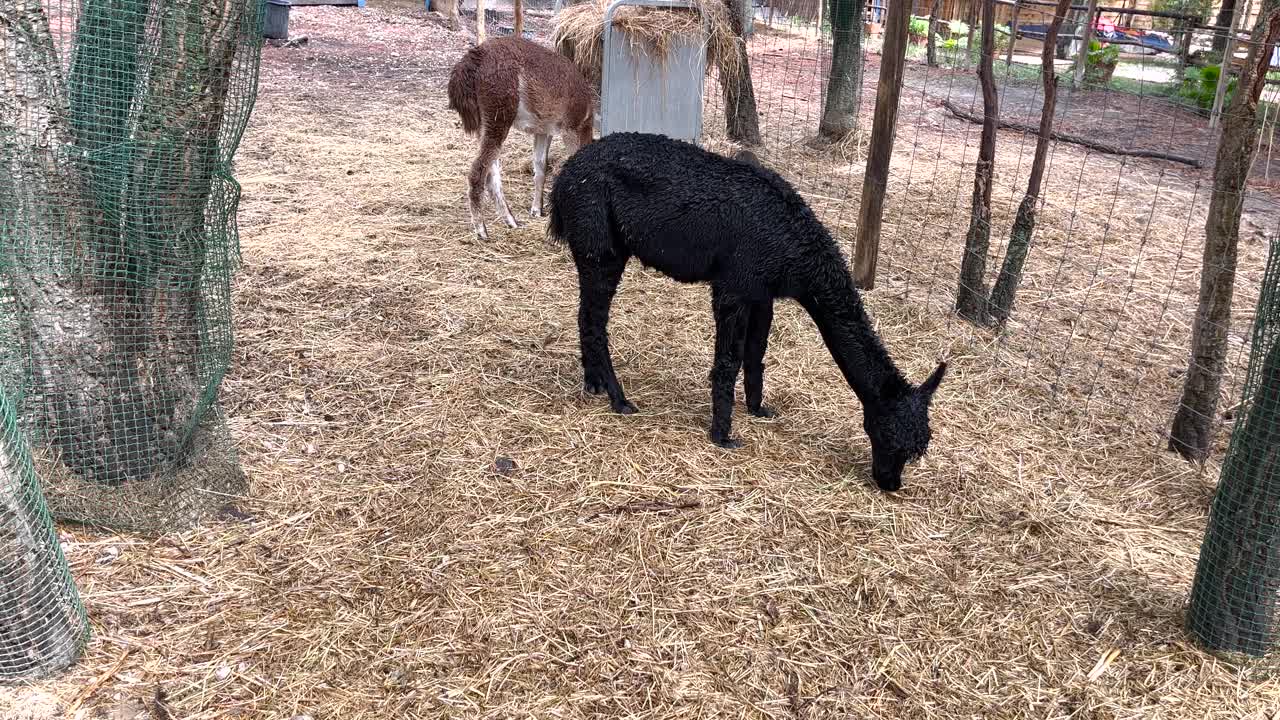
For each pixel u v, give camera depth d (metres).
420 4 19.22
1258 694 2.80
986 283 6.26
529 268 6.06
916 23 16.45
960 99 12.66
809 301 3.80
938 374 3.66
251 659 2.70
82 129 2.92
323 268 5.76
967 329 5.48
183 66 2.96
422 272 5.84
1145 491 3.94
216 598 2.94
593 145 4.13
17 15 2.75
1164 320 5.74
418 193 7.41
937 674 2.83
